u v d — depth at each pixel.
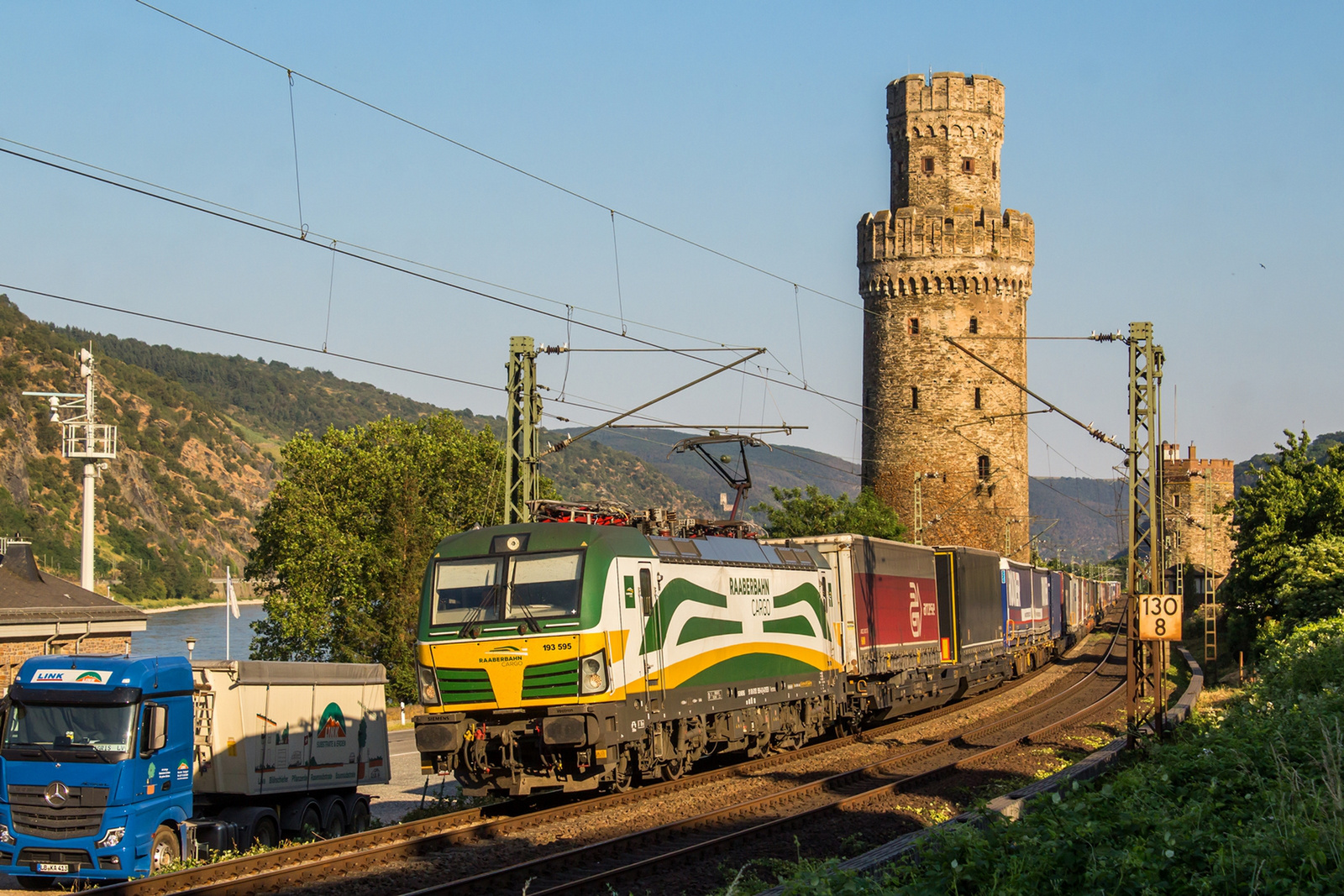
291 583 55.38
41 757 17.52
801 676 29.17
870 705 33.78
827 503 67.94
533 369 30.20
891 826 19.22
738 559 26.69
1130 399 30.06
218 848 19.22
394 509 54.00
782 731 28.81
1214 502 110.94
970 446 76.62
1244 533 58.41
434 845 17.64
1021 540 77.56
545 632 20.84
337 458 56.91
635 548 22.34
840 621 31.97
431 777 29.98
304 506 55.53
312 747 22.30
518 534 21.91
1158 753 19.47
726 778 24.94
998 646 47.78
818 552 31.73
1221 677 51.09
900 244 77.19
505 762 20.94
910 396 77.44
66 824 17.31
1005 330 77.62
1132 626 29.33
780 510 69.19
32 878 17.73
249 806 20.80
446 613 21.58
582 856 16.53
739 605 26.25
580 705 20.59
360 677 24.16
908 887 11.06
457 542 22.17
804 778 24.42
